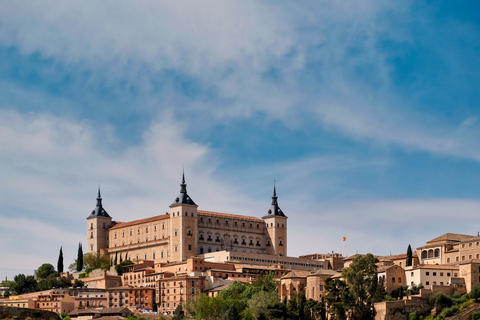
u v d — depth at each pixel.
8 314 175.62
